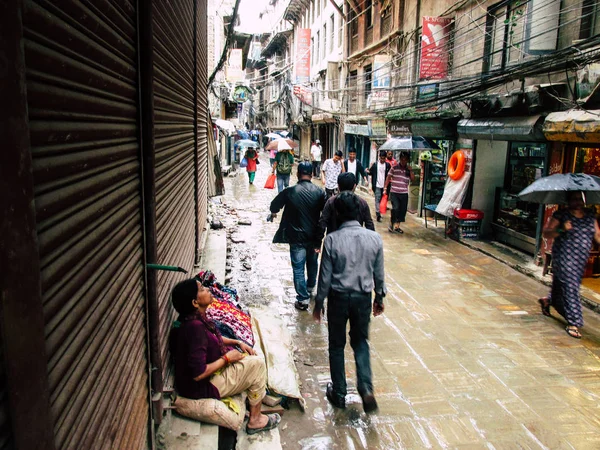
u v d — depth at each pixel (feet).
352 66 69.51
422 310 19.83
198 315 10.62
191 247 18.40
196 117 20.31
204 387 10.31
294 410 12.57
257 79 185.68
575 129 19.94
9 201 3.31
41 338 3.82
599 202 18.66
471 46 33.47
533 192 18.29
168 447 9.30
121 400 6.78
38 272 3.77
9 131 3.30
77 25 5.07
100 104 5.91
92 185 5.49
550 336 17.52
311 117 91.25
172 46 12.25
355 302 12.10
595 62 20.10
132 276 7.75
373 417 12.33
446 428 11.96
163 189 10.59
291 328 17.62
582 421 12.39
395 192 34.55
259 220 38.06
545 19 24.88
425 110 40.93
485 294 22.03
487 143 32.50
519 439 11.61
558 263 17.81
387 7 53.67
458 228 32.78
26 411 3.57
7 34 3.27
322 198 19.03
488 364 15.28
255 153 62.49
